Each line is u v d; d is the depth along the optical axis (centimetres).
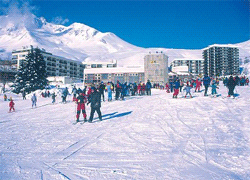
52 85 6656
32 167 503
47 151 626
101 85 2055
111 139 731
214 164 496
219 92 2216
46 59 9812
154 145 648
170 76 7294
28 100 3459
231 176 431
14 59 10344
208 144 644
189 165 493
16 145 701
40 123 1133
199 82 2442
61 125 1041
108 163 516
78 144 688
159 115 1131
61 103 2339
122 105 1662
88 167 495
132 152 591
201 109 1246
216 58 13425
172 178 427
